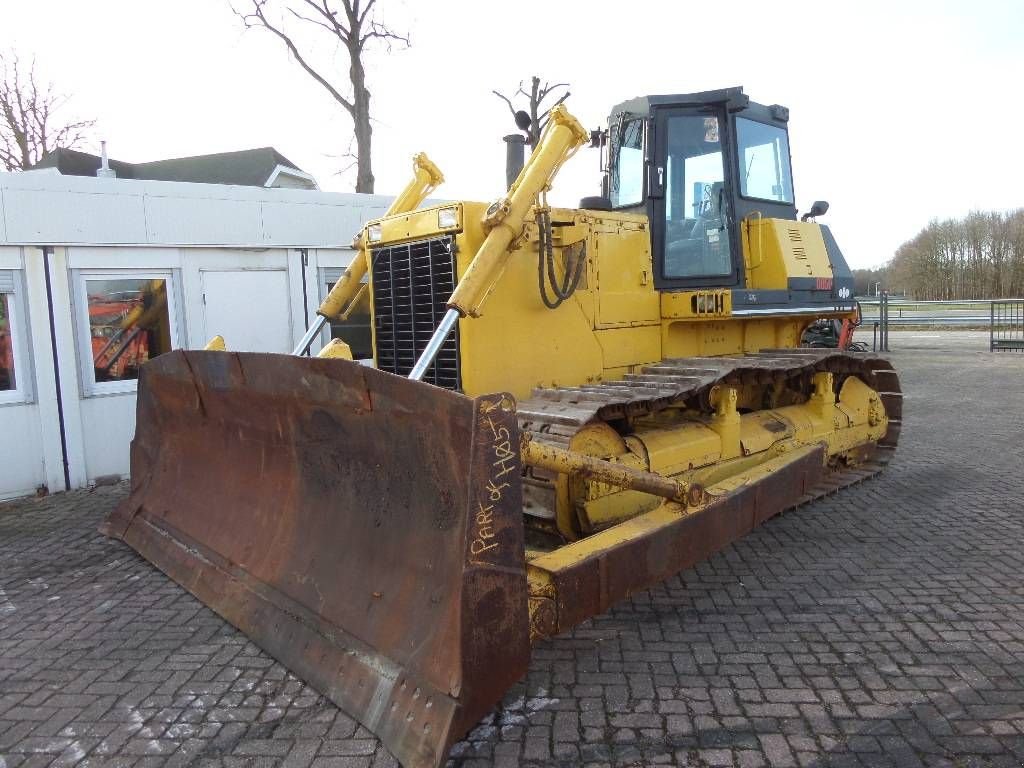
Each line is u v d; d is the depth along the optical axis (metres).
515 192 4.30
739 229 6.04
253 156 17.70
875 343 21.89
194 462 4.94
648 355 5.57
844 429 6.76
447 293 4.62
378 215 9.00
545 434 4.00
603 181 6.25
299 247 8.41
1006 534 5.36
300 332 8.52
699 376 4.91
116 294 7.43
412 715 2.83
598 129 6.24
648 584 3.73
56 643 3.95
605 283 5.21
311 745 2.97
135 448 5.59
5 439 6.89
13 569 5.06
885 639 3.78
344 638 3.31
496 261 4.19
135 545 5.14
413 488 3.23
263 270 8.24
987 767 2.77
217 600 4.12
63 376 7.13
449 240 4.56
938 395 12.62
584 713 3.18
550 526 4.50
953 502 6.19
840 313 6.90
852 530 5.52
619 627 3.98
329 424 3.61
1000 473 7.18
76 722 3.21
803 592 4.40
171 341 7.75
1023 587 4.41
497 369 4.61
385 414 3.23
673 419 5.57
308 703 3.27
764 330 6.75
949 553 5.00
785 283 6.02
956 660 3.55
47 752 3.00
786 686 3.35
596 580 3.42
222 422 4.53
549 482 4.31
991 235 42.19
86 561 5.16
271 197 8.17
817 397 6.56
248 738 3.04
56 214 6.96
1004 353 19.84
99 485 7.39
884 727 3.03
